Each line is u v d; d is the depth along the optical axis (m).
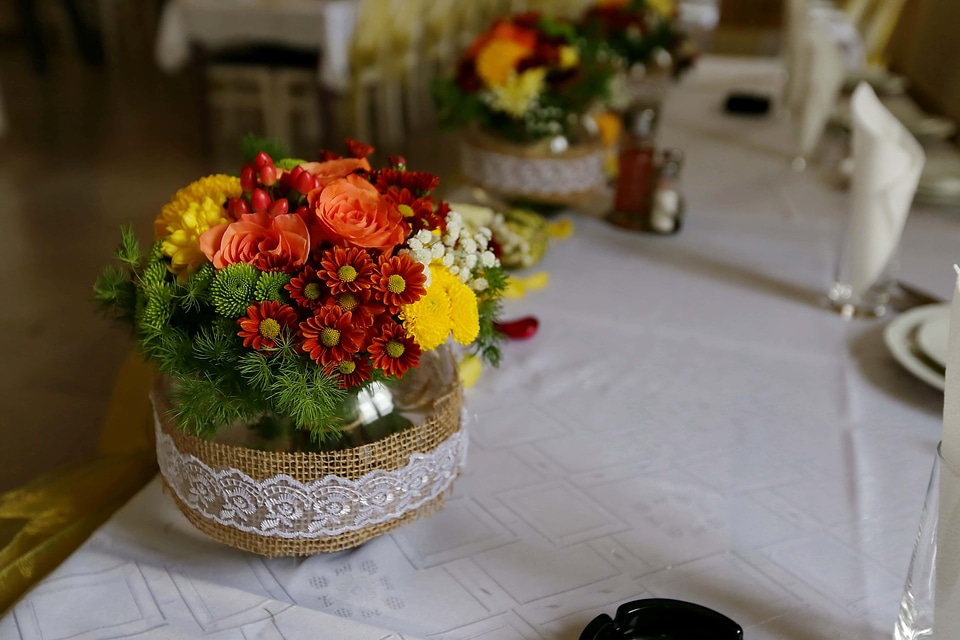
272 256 0.56
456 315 0.59
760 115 2.09
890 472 0.79
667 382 0.94
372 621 0.59
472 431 0.83
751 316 1.11
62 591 0.60
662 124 2.02
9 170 3.54
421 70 4.13
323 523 0.60
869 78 2.12
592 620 0.57
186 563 0.64
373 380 0.58
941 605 0.48
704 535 0.70
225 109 4.20
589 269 1.25
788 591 0.64
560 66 1.28
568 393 0.91
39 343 2.11
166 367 0.57
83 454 1.64
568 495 0.74
